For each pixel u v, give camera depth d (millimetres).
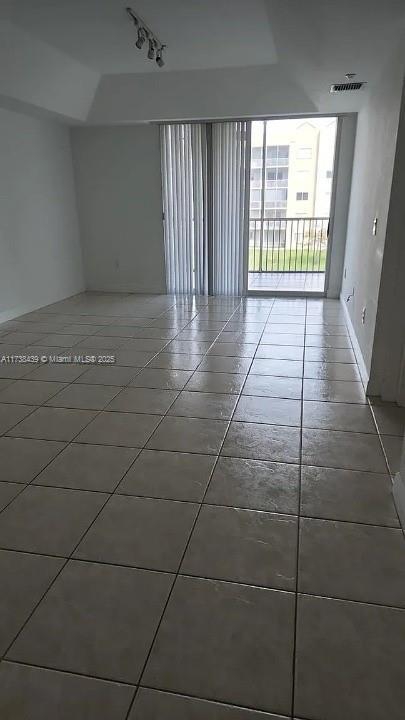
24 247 5578
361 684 1351
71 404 3188
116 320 5375
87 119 5805
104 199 6586
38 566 1792
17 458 2527
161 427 2848
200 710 1288
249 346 4367
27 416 3021
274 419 2930
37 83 4500
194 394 3322
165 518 2043
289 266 8789
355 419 2922
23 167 5441
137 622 1553
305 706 1296
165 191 6359
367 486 2248
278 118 5664
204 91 5141
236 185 6117
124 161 6344
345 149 5695
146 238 6645
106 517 2055
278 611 1583
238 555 1828
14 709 1296
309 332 4793
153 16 3406
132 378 3635
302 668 1396
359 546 1869
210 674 1384
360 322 3988
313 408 3078
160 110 5520
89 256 6934
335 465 2426
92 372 3773
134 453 2561
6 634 1519
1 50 3797
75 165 6508
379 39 2898
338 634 1499
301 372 3711
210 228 6383
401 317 2988
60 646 1476
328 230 6117
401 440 2668
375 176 3580
